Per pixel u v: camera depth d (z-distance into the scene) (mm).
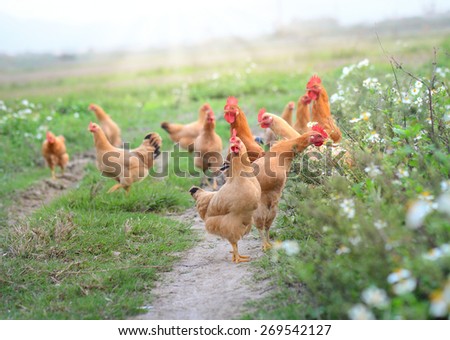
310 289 5629
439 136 6668
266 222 7539
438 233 4680
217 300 6367
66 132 17359
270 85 23484
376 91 9336
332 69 20109
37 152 15469
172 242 8383
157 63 39125
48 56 50438
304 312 5582
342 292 5051
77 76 35562
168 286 6945
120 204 9961
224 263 7504
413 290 4719
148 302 6523
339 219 5230
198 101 23016
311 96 9125
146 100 24266
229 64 33250
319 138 7371
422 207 4652
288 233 7637
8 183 12914
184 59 39688
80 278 7172
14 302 6695
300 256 6168
